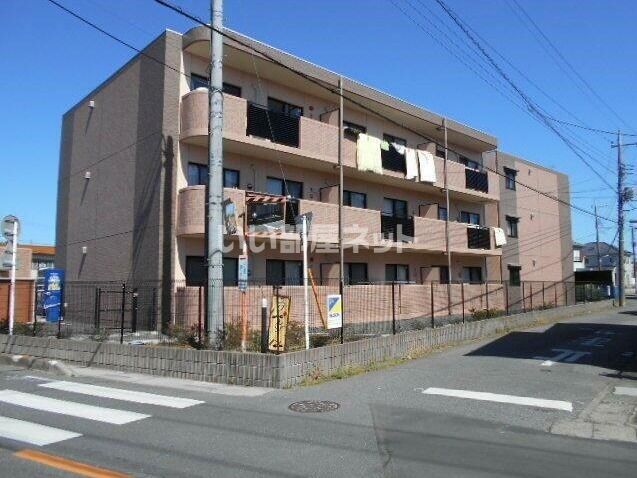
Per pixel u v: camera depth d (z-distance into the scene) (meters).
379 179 22.31
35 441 6.11
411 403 8.30
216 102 11.91
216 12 11.98
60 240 22.39
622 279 37.31
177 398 8.59
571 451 5.91
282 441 6.16
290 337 11.72
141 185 17.02
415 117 23.62
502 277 30.16
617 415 7.66
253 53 16.98
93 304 15.90
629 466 5.39
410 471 5.18
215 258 11.60
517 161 33.28
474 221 29.30
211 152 11.85
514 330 20.31
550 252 36.31
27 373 11.20
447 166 24.83
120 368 11.38
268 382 9.53
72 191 21.59
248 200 15.95
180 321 13.83
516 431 6.74
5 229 13.20
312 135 18.58
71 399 8.48
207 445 5.99
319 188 20.44
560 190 38.28
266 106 18.97
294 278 19.17
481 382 10.09
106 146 19.30
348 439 6.26
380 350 12.46
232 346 11.22
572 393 9.20
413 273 24.58
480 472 5.16
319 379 10.20
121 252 17.80
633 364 12.59
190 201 15.81
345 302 17.56
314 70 19.09
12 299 13.52
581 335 18.80
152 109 16.80
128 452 5.72
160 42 16.73
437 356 13.69
